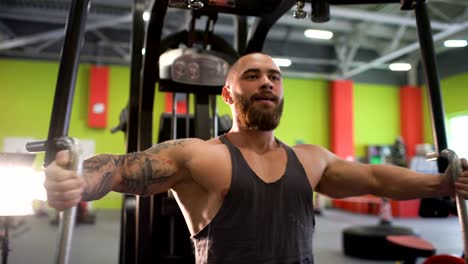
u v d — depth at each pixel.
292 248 1.07
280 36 8.96
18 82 8.71
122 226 2.03
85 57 8.87
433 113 1.34
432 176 1.20
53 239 5.20
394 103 10.62
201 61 1.93
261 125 1.17
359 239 4.29
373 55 10.17
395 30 8.47
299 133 9.98
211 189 1.09
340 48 9.56
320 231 6.14
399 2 1.49
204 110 2.07
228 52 2.07
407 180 1.23
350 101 10.00
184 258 2.03
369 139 10.41
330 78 9.85
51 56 8.50
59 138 0.78
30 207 1.53
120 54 9.14
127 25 8.26
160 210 2.01
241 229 1.03
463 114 9.17
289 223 1.08
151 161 1.08
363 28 8.19
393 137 10.55
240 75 1.20
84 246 4.73
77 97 8.94
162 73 1.91
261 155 1.19
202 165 1.10
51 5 7.27
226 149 1.16
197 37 2.04
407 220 7.35
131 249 1.92
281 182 1.11
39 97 8.77
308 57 9.81
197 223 1.12
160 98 8.92
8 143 8.58
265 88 1.17
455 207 1.29
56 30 7.81
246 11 1.65
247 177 1.08
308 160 1.26
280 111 1.21
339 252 4.60
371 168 1.31
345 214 8.36
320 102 10.16
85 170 0.94
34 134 8.69
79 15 0.91
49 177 0.74
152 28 1.72
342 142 9.88
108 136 9.00
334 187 1.34
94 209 8.65
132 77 1.98
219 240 1.04
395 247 2.93
